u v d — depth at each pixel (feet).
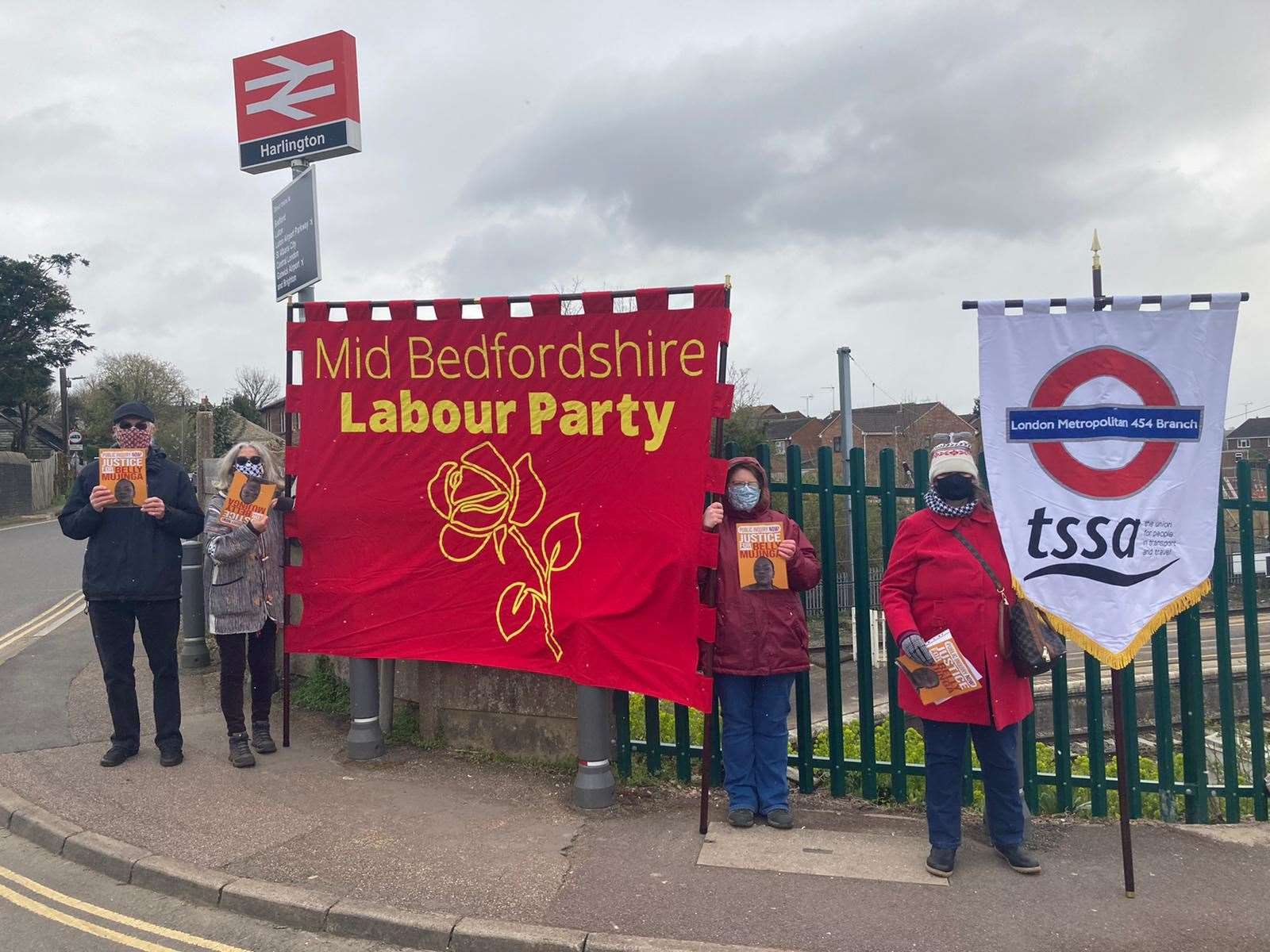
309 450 19.01
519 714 18.75
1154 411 13.56
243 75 22.22
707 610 15.40
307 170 21.16
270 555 18.95
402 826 15.44
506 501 17.43
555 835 15.12
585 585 16.62
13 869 14.58
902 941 11.76
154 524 18.11
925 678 13.30
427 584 18.11
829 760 17.24
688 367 16.05
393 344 18.24
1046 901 12.82
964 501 13.83
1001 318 13.83
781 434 178.09
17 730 20.61
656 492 16.14
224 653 18.39
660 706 21.11
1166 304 13.55
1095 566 13.42
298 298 21.79
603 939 11.78
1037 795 16.39
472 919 12.30
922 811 16.47
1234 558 36.94
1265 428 222.48
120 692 18.37
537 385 17.12
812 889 13.17
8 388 155.02
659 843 14.82
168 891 13.69
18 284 152.66
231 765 18.37
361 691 18.71
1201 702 16.16
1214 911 12.59
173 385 216.33
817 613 60.18
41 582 52.19
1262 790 16.05
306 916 12.69
